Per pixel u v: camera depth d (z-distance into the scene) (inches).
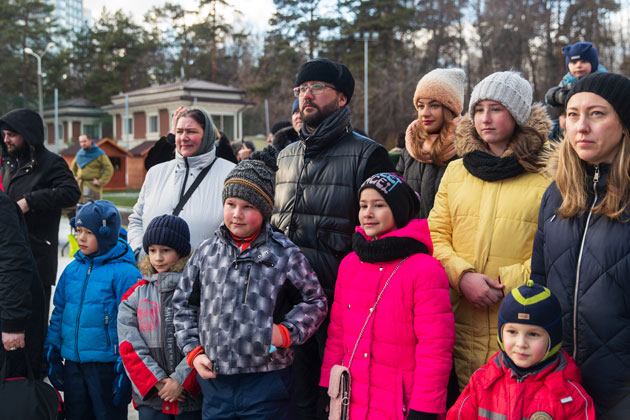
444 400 94.3
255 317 102.1
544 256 90.4
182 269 121.7
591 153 81.9
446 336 95.7
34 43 2353.6
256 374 103.3
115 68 2327.8
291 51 1857.8
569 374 83.4
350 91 125.0
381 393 99.0
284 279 106.4
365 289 102.3
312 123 123.8
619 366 79.8
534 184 103.2
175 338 115.7
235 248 107.1
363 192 104.0
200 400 116.0
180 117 146.3
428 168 135.3
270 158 112.3
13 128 168.6
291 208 124.2
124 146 1724.9
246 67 2417.6
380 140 1656.0
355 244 103.7
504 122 105.5
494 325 103.7
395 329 98.7
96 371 128.6
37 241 171.5
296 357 126.6
